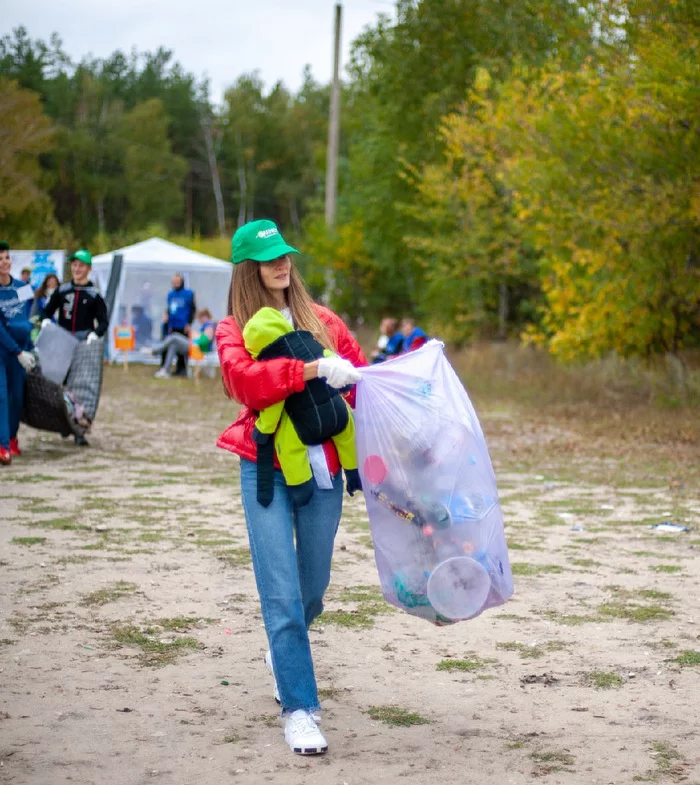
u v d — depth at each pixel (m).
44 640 4.66
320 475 3.58
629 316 15.93
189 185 88.00
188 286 25.91
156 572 5.98
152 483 9.28
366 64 27.39
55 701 3.90
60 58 81.25
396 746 3.53
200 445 12.25
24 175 40.00
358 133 40.84
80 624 4.93
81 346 11.20
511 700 4.02
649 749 3.49
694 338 17.94
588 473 10.73
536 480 10.20
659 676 4.30
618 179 14.60
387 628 5.03
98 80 85.25
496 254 24.20
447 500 3.56
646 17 13.70
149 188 77.56
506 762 3.38
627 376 19.14
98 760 3.35
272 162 86.50
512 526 7.72
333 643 4.77
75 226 76.62
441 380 3.69
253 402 3.50
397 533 3.60
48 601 5.30
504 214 23.20
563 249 16.41
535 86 16.08
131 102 90.06
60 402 10.73
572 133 14.40
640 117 13.73
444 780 3.22
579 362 19.59
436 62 25.86
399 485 3.57
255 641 4.75
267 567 3.57
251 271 3.73
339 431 3.62
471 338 26.47
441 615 3.55
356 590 5.75
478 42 24.86
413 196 28.50
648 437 13.79
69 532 7.01
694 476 10.55
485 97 20.47
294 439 3.55
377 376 3.63
